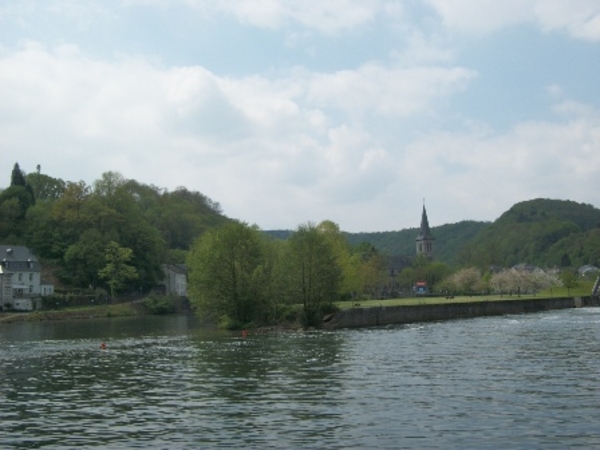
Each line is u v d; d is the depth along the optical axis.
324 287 98.94
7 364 55.44
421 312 114.44
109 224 186.88
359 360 54.84
